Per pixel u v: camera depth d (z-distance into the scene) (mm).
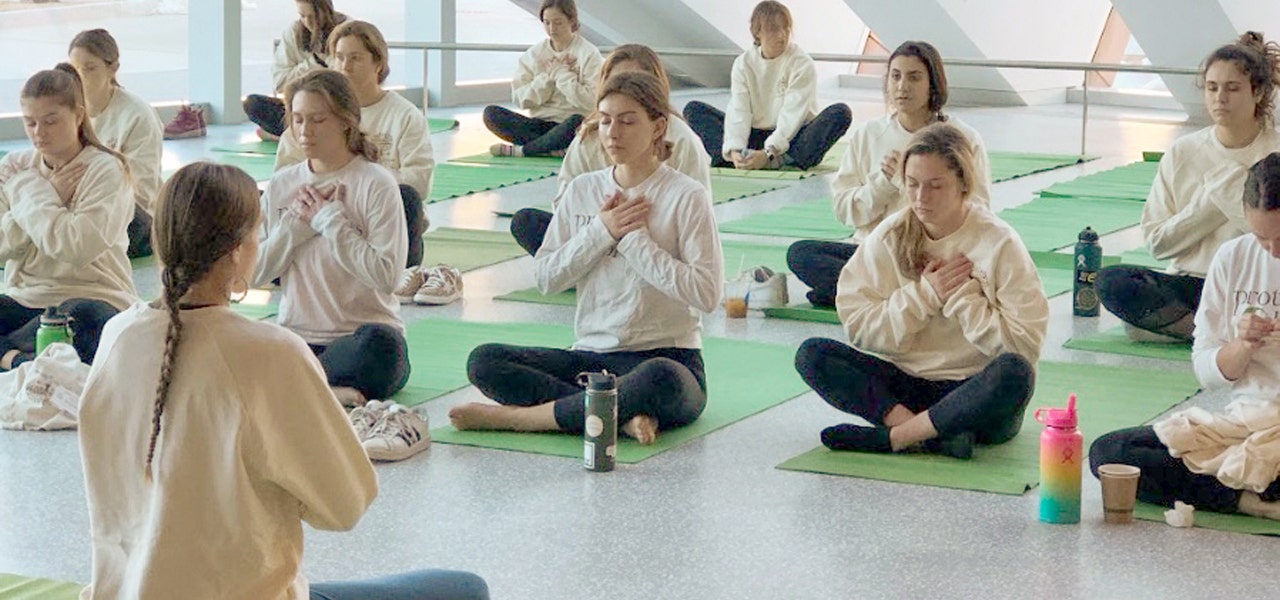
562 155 11539
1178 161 5965
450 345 6094
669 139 6609
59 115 5395
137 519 2539
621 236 4836
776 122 11008
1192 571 3828
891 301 4770
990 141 13039
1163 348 6133
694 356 5004
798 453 4773
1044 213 9305
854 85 17734
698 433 4961
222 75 12953
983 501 4332
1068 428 4156
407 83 14852
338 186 5102
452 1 14781
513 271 7574
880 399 4781
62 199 5449
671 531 4113
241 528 2496
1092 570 3834
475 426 4961
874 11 15172
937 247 4781
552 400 4961
